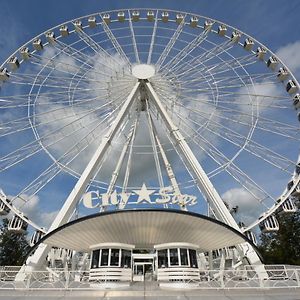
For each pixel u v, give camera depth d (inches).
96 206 837.2
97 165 1010.7
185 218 760.3
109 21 1409.9
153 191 866.8
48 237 777.6
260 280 692.7
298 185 1077.1
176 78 1261.1
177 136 1099.3
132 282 831.1
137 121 1278.3
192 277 773.9
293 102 1226.0
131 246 819.4
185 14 1425.9
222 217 947.3
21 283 749.9
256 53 1337.4
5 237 2314.2
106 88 1238.9
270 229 1032.8
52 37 1322.6
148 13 1422.2
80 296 598.5
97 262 789.9
